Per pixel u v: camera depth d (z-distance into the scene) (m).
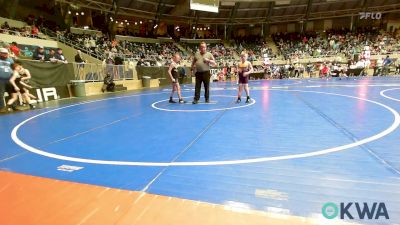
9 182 2.73
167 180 2.70
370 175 2.66
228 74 28.38
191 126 5.24
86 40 21.95
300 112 6.38
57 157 3.52
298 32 36.97
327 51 30.42
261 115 6.15
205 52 8.38
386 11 32.00
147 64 21.56
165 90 15.77
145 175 2.84
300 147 3.65
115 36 29.25
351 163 2.99
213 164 3.12
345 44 31.09
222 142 4.04
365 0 31.34
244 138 4.22
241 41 36.94
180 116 6.41
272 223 1.92
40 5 23.86
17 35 16.27
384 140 3.80
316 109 6.72
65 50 19.30
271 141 3.99
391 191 2.33
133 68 18.39
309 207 2.12
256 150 3.59
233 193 2.39
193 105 8.30
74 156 3.55
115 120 6.16
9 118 6.85
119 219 2.00
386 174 2.67
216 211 2.09
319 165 2.97
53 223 1.97
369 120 5.17
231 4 31.80
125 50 25.84
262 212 2.07
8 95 8.64
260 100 8.96
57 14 25.50
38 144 4.21
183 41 35.34
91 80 14.26
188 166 3.08
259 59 31.45
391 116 5.48
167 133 4.73
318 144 3.75
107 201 2.29
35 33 18.00
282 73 27.30
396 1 30.83
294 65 27.84
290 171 2.84
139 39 31.62
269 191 2.41
